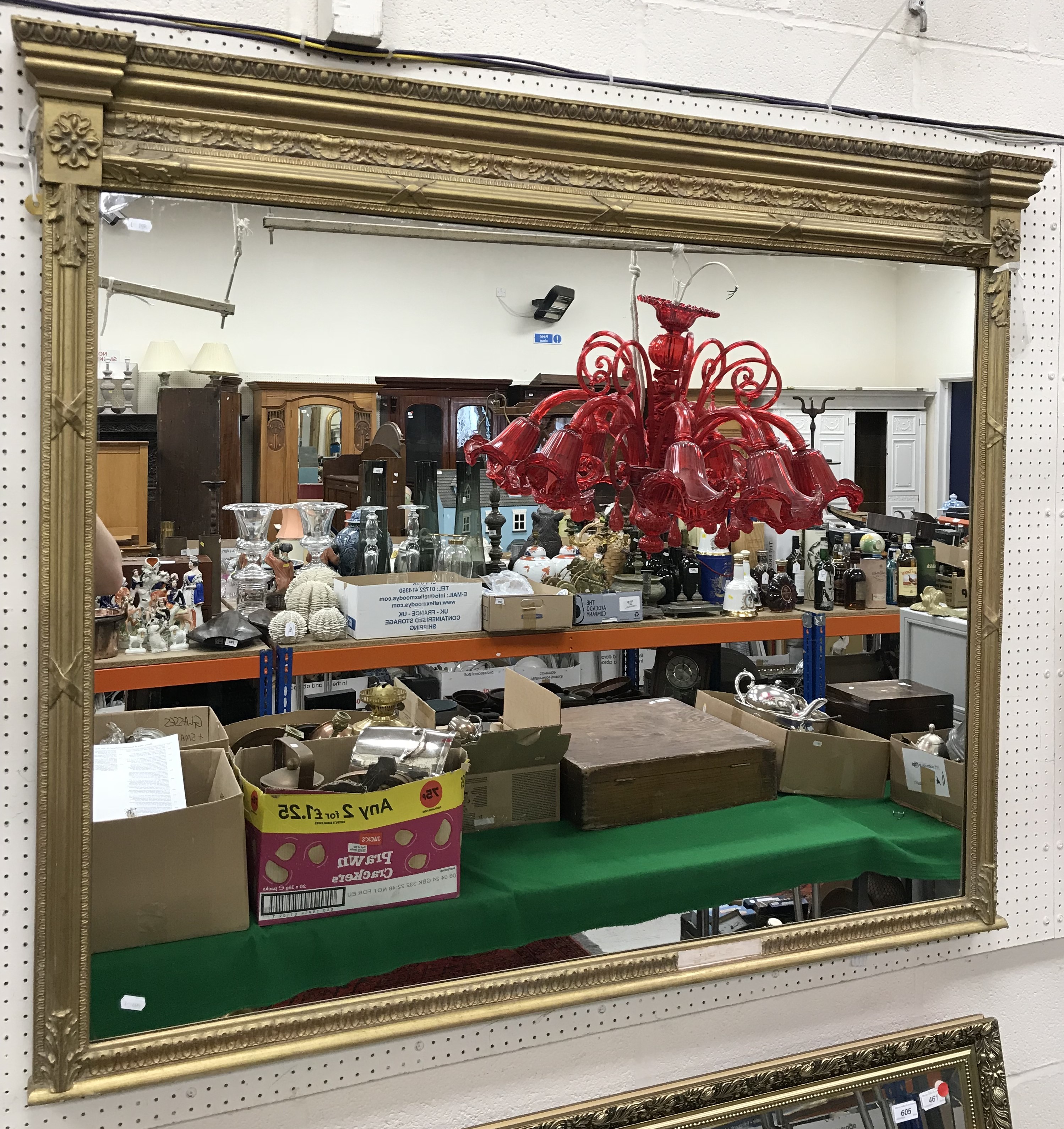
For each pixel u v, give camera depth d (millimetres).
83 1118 1387
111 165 1316
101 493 1463
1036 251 1924
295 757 1528
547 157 1550
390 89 1435
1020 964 2020
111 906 1392
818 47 1776
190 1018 1435
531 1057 1635
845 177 1729
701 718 2002
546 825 1813
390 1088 1549
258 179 1391
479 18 1549
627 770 1807
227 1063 1412
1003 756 1949
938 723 1938
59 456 1298
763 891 1788
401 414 1617
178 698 1613
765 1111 1757
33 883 1357
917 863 1899
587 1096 1681
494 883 1633
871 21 1811
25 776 1349
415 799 1540
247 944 1463
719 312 1764
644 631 1962
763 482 1469
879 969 1883
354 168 1447
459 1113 1598
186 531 1536
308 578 1706
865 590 1955
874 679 1962
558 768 1812
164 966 1421
